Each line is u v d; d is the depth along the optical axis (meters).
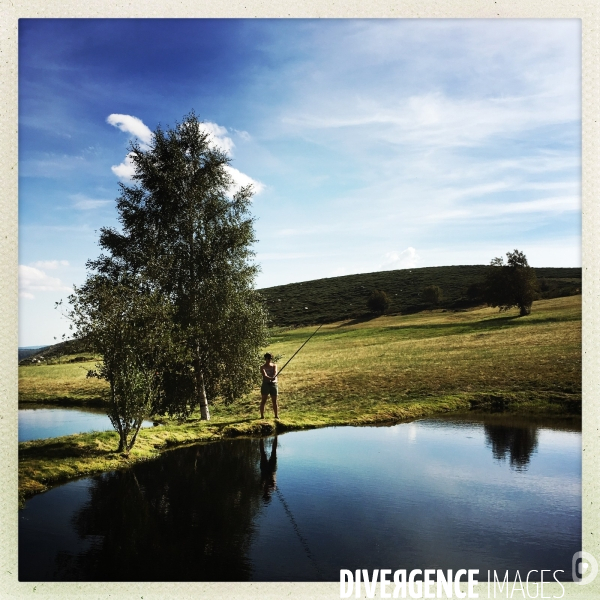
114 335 10.37
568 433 12.34
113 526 6.62
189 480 8.72
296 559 5.62
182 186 15.95
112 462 9.82
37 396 26.73
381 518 6.79
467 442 11.47
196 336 15.32
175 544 6.04
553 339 33.34
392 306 91.12
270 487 8.23
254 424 13.41
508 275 63.75
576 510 7.04
